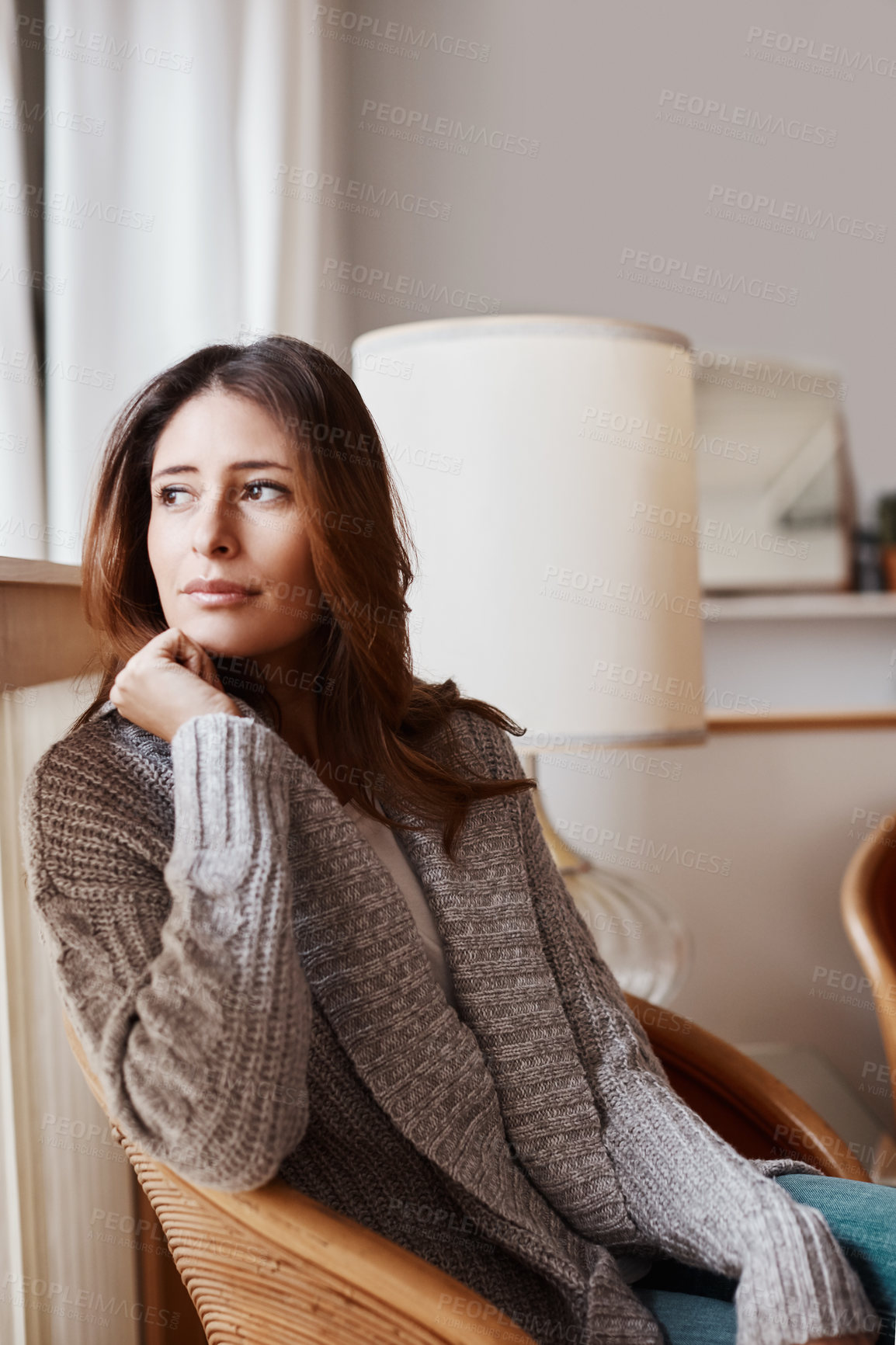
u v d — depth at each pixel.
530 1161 0.85
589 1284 0.78
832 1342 0.70
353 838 0.81
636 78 2.81
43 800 0.75
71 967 0.69
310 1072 0.78
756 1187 0.78
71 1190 1.08
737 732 1.95
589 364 1.35
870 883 1.59
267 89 1.97
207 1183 0.65
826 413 2.96
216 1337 0.77
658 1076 0.93
